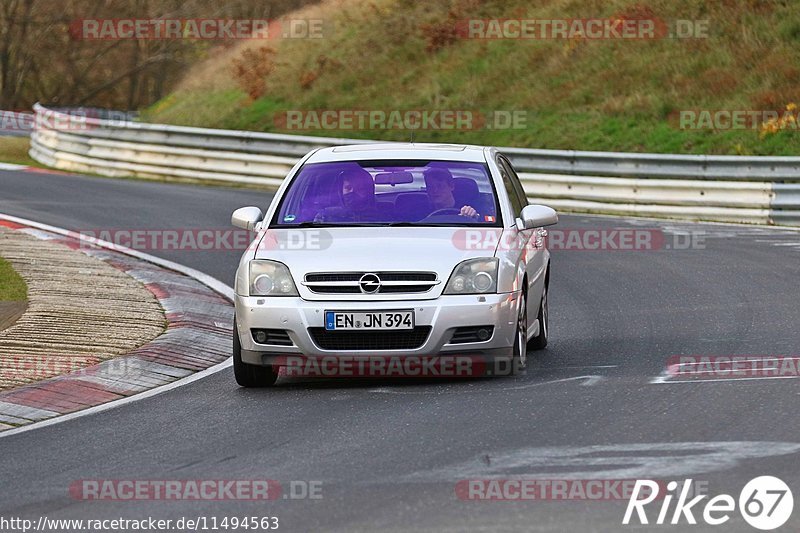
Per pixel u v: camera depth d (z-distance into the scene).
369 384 27.88
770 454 19.78
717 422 22.34
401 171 30.27
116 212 65.81
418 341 26.66
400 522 16.53
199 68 132.62
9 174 85.56
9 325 34.84
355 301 26.56
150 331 34.66
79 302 38.66
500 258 27.39
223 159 84.69
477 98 96.25
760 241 56.53
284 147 82.94
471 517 16.69
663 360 29.56
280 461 20.50
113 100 192.88
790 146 76.81
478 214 29.08
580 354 31.12
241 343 27.36
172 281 45.34
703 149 79.56
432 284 26.69
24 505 18.33
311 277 26.95
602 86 91.88
